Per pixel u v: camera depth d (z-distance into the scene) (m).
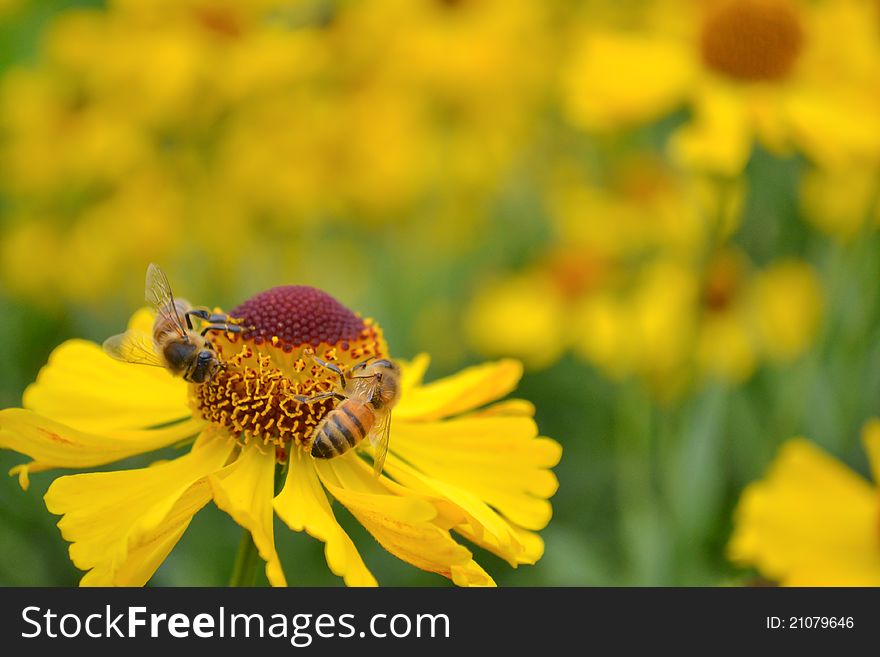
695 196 0.31
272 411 0.23
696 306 0.30
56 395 0.23
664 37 0.32
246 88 0.37
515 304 0.39
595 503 0.33
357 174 0.39
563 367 0.38
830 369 0.30
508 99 0.42
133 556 0.21
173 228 0.36
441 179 0.41
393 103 0.40
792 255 0.35
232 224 0.37
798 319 0.33
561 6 0.43
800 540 0.25
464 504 0.22
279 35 0.38
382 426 0.23
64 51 0.38
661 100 0.32
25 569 0.30
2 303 0.36
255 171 0.37
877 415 0.31
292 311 0.23
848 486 0.25
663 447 0.31
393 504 0.21
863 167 0.31
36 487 0.31
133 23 0.38
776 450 0.30
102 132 0.38
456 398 0.24
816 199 0.32
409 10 0.42
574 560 0.30
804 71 0.32
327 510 0.22
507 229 0.43
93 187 0.39
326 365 0.23
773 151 0.31
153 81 0.36
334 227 0.40
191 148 0.38
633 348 0.33
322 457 0.23
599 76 0.32
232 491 0.22
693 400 0.31
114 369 0.24
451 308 0.39
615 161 0.40
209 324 0.23
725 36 0.32
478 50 0.41
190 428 0.23
